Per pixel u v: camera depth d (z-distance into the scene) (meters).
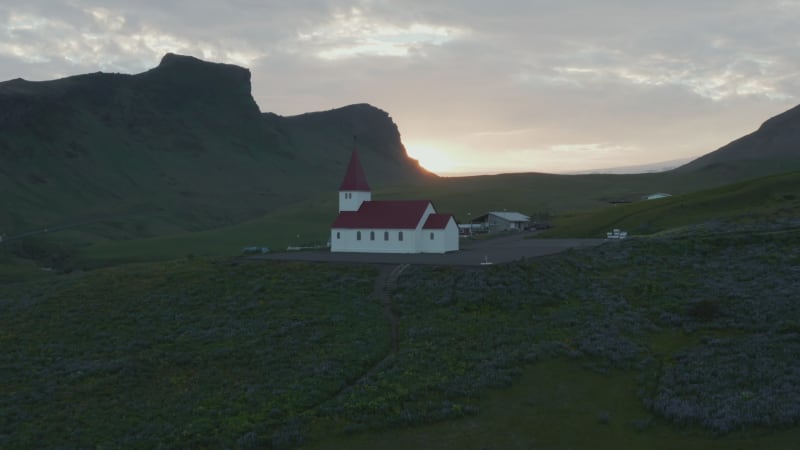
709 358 37.00
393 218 83.25
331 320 49.94
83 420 33.62
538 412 32.25
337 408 32.97
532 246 92.31
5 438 31.53
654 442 28.55
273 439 29.92
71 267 167.12
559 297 52.97
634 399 33.28
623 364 37.53
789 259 59.66
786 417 28.39
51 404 36.28
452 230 84.75
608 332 43.03
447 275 60.50
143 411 34.56
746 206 111.81
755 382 32.75
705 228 83.56
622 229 111.88
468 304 52.06
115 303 59.69
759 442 27.23
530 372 37.22
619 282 57.19
